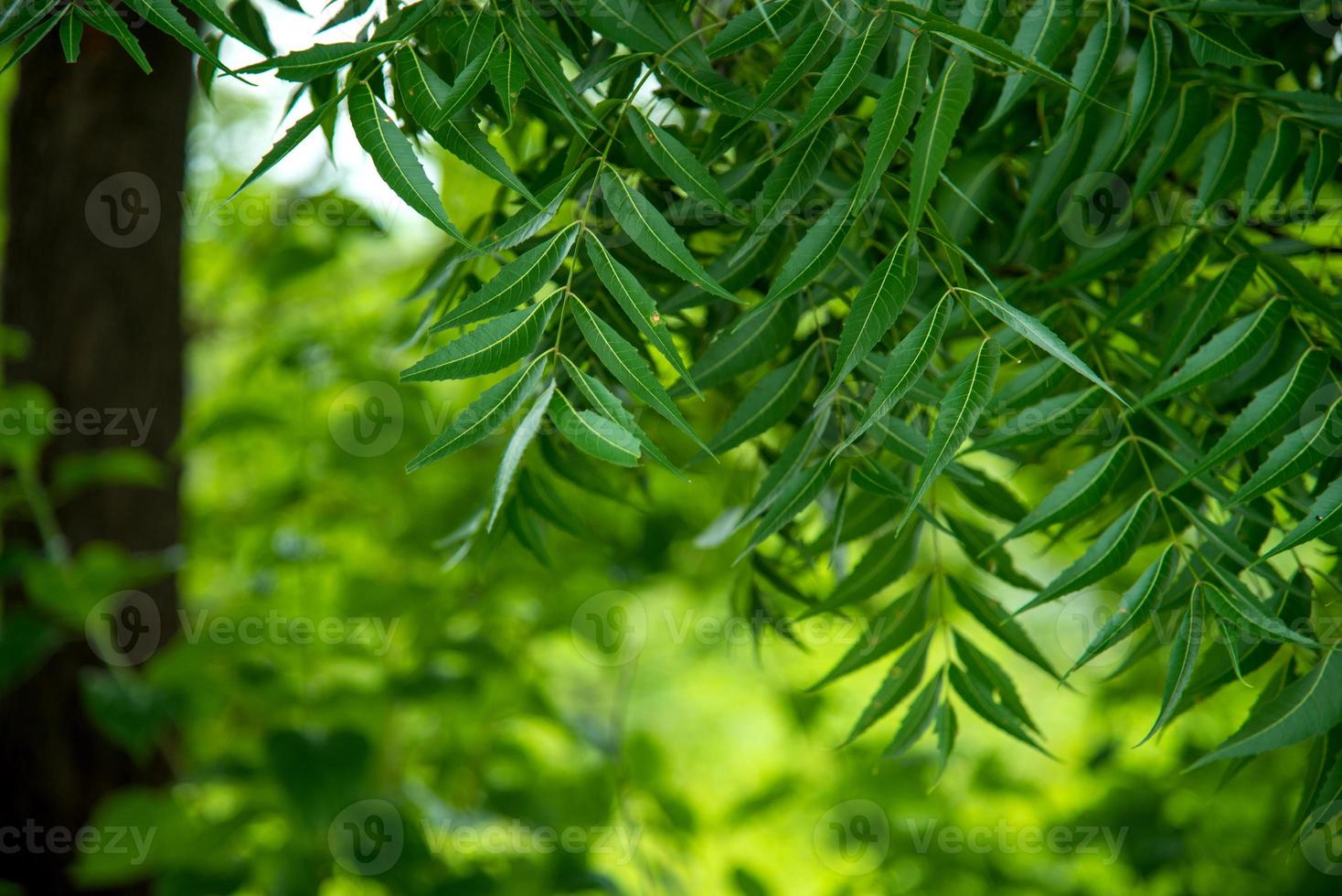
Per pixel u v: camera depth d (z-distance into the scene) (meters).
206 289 4.38
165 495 2.89
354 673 3.12
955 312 1.62
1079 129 1.62
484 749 3.20
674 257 1.45
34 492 2.65
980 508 1.67
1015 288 1.63
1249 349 1.55
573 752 3.66
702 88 1.50
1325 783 1.56
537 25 1.49
